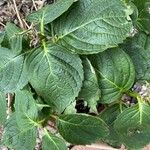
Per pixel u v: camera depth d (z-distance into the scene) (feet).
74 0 1.65
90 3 1.68
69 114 1.75
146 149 2.05
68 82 1.67
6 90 1.76
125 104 1.92
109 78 1.78
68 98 1.69
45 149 1.82
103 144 2.04
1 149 2.36
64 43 1.71
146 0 1.86
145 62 1.83
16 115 1.80
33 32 1.82
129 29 1.65
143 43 1.86
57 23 1.73
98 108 2.02
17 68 1.77
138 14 1.88
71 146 2.13
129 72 1.76
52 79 1.68
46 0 2.42
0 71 1.76
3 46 1.86
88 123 1.74
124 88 1.81
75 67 1.66
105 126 1.73
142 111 1.81
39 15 1.73
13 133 1.86
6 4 2.50
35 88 1.71
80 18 1.69
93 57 1.77
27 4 2.46
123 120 1.78
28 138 1.84
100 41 1.66
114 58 1.75
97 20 1.66
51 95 1.70
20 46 1.71
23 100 1.75
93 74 1.73
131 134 1.79
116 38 1.65
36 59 1.69
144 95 2.04
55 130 2.02
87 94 1.76
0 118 1.90
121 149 2.00
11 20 2.47
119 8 1.66
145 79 1.86
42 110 1.83
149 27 1.87
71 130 1.77
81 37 1.68
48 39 1.77
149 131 1.78
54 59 1.68
